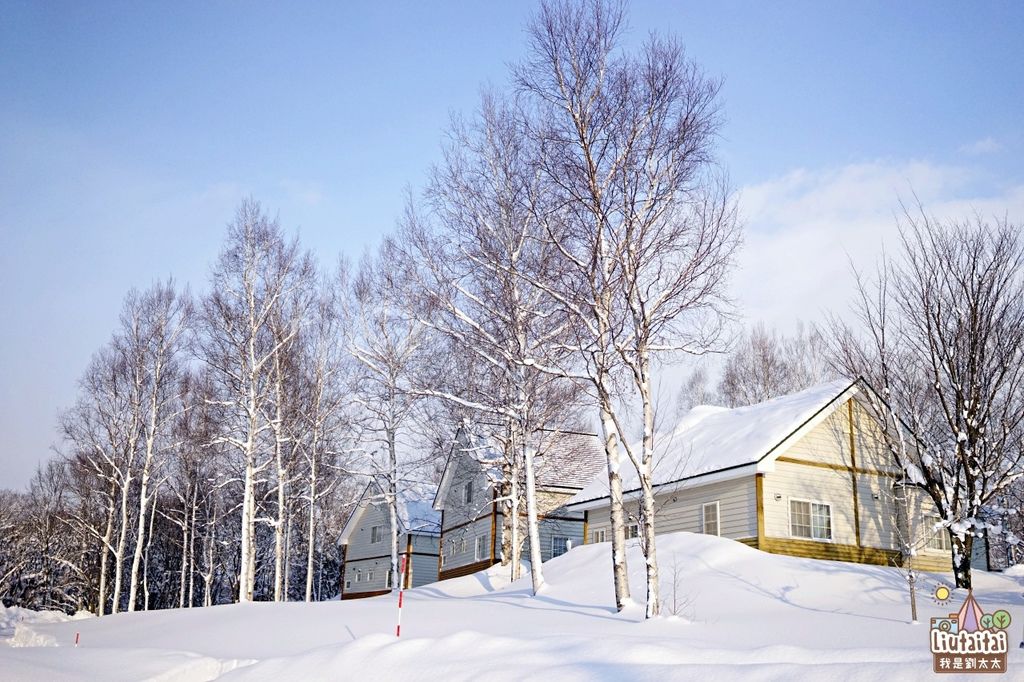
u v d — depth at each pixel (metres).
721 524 26.81
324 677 11.95
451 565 42.62
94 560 50.50
